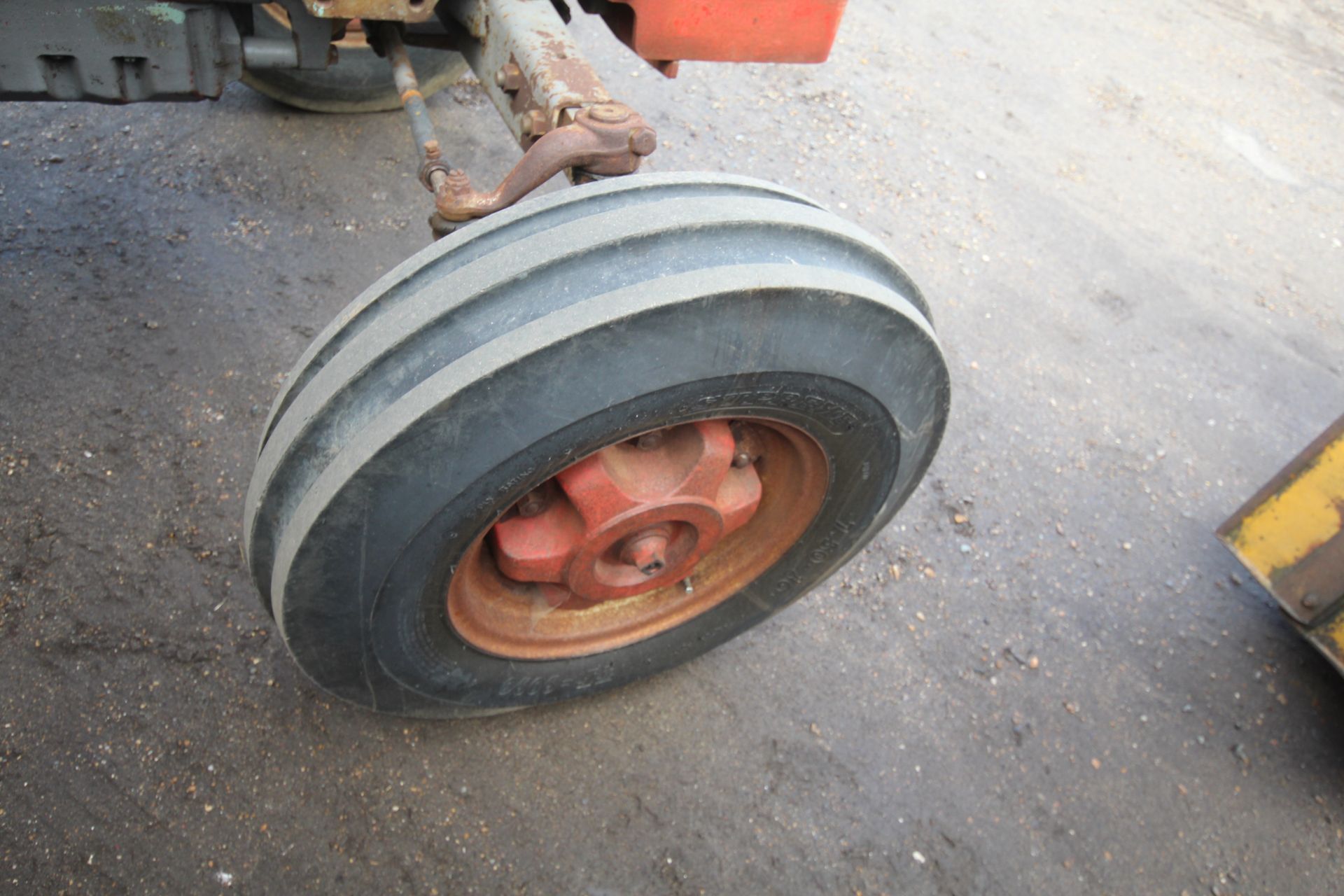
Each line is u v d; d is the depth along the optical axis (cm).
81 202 318
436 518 150
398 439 135
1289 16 670
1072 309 388
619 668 223
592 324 134
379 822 204
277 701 217
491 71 210
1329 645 256
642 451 180
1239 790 250
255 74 338
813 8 232
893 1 566
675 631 224
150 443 259
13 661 212
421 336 141
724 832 217
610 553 195
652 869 208
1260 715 268
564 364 137
